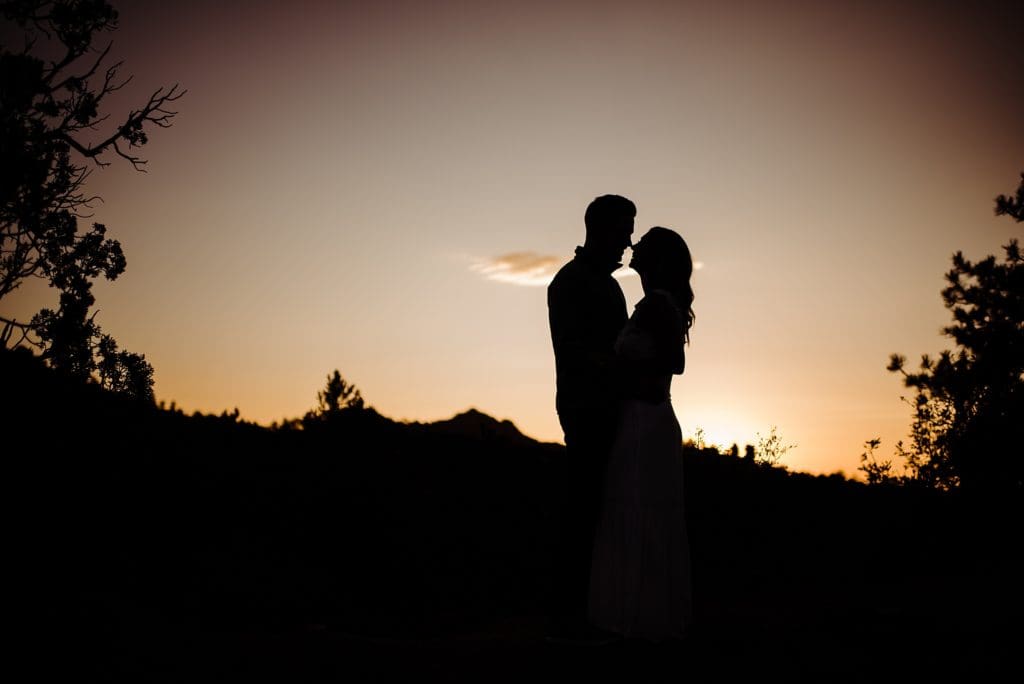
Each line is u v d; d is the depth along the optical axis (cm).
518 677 450
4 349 1034
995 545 1385
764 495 1814
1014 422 1462
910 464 1580
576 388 551
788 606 696
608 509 537
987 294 1536
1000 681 426
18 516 1082
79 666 480
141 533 1219
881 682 430
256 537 1395
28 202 989
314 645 527
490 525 1658
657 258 541
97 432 1363
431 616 1107
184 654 505
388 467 1955
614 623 523
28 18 1015
